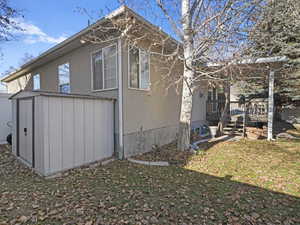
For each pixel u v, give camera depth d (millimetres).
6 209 3045
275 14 6207
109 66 6449
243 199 3379
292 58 10070
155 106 7691
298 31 9211
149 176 4582
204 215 2877
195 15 5969
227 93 10219
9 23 8344
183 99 6656
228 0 5129
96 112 5762
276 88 11172
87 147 5500
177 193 3629
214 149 7027
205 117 11930
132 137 6512
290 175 4465
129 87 6375
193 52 5941
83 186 3959
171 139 8773
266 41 8047
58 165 4797
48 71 9969
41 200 3340
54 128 4707
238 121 10766
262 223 2676
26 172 4914
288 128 11531
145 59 7125
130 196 3494
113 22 5293
